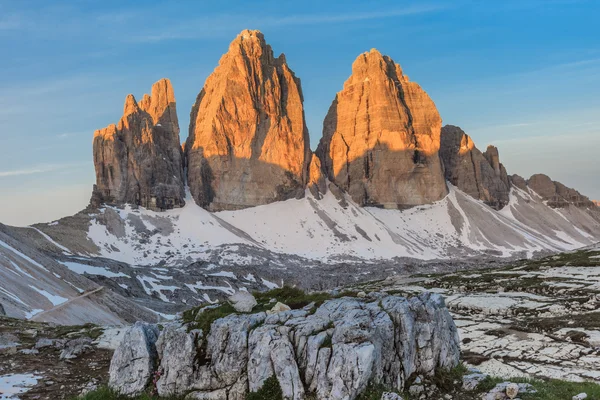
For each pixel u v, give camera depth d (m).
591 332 47.59
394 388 23.92
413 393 24.70
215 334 25.44
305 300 28.44
